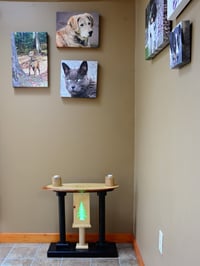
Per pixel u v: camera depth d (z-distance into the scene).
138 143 2.50
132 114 2.69
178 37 1.24
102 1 2.64
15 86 2.65
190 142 1.21
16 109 2.68
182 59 1.21
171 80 1.49
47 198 2.73
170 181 1.50
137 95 2.56
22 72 2.64
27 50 2.62
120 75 2.67
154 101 1.88
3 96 2.68
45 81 2.64
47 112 2.69
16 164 2.71
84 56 2.66
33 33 2.61
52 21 2.64
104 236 2.56
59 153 2.71
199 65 1.11
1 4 2.63
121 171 2.72
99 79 2.68
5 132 2.70
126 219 2.73
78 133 2.70
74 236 2.72
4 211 2.73
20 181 2.72
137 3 2.56
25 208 2.73
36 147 2.71
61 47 2.64
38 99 2.68
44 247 2.63
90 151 2.71
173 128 1.45
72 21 2.61
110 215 2.74
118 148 2.71
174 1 1.31
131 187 2.72
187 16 1.25
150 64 2.00
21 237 2.73
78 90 2.65
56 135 2.70
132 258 2.44
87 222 2.53
